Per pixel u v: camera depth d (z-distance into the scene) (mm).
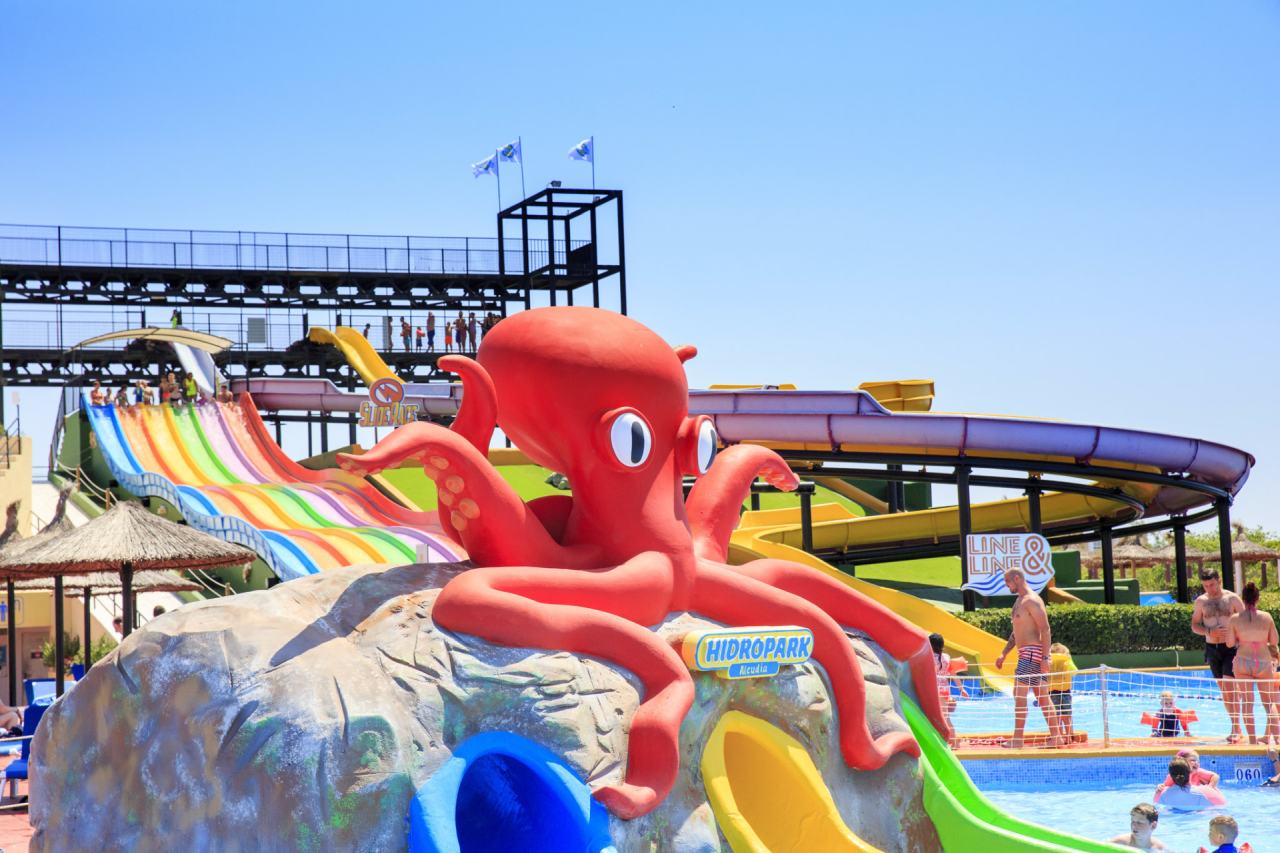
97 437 30438
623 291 48688
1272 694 14188
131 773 6961
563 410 7684
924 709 8953
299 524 26016
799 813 7688
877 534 30422
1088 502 30016
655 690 7008
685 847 7020
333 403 40656
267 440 31812
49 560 15453
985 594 23781
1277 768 13625
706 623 7746
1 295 43312
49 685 18484
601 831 6504
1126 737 15273
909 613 23109
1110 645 23750
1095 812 12250
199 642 6852
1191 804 12227
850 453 25812
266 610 7094
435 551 23312
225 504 26406
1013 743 14430
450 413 34062
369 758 6301
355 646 6801
